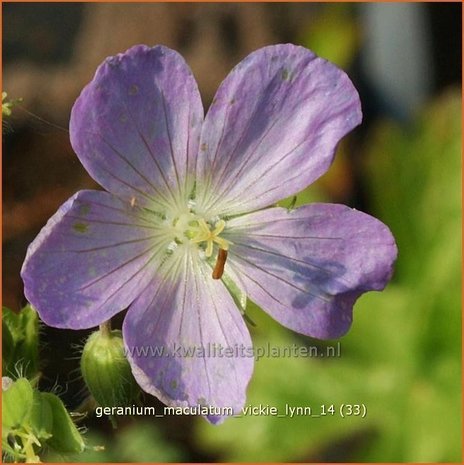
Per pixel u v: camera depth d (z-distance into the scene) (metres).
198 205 0.15
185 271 0.15
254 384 0.20
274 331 0.20
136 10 0.25
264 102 0.15
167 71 0.15
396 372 0.21
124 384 0.15
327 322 0.15
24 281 0.14
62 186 0.23
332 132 0.15
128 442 0.21
